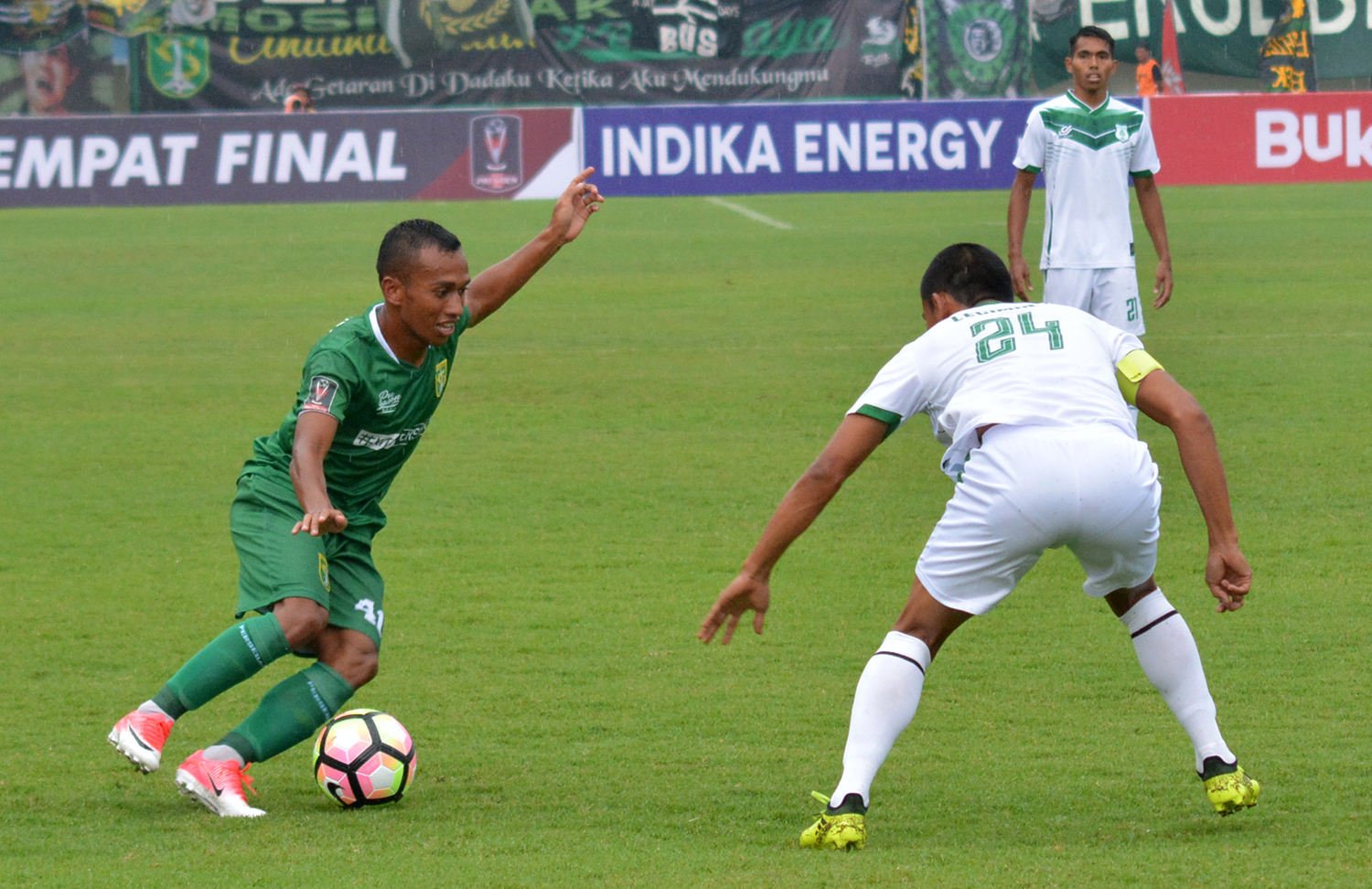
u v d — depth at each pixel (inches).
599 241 2337.6
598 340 1568.7
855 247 2226.9
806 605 744.3
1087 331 446.6
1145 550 439.5
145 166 2775.6
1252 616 698.2
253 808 478.0
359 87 3275.1
